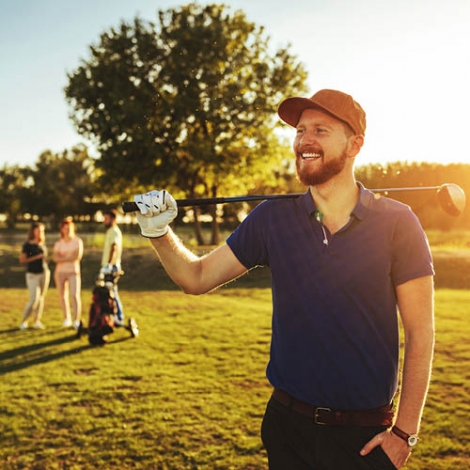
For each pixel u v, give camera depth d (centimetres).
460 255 1394
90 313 764
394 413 204
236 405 495
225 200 218
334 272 197
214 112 2719
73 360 672
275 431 211
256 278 1576
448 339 741
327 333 198
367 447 190
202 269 222
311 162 200
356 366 195
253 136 2888
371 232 196
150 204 203
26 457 398
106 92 2738
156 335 821
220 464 381
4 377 601
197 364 641
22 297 1384
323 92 203
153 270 1795
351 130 202
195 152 2698
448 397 505
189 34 2697
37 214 6562
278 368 211
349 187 203
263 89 2903
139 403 506
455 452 388
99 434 436
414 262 195
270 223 212
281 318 209
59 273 902
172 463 384
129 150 2722
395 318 201
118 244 793
